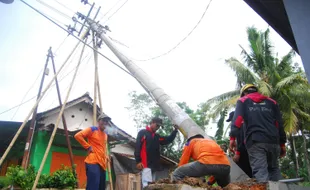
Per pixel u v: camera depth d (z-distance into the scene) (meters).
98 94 8.72
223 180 3.42
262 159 3.48
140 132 5.79
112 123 12.39
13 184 7.19
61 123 12.52
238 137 4.48
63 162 11.75
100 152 5.33
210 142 3.51
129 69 8.07
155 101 6.62
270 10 3.49
